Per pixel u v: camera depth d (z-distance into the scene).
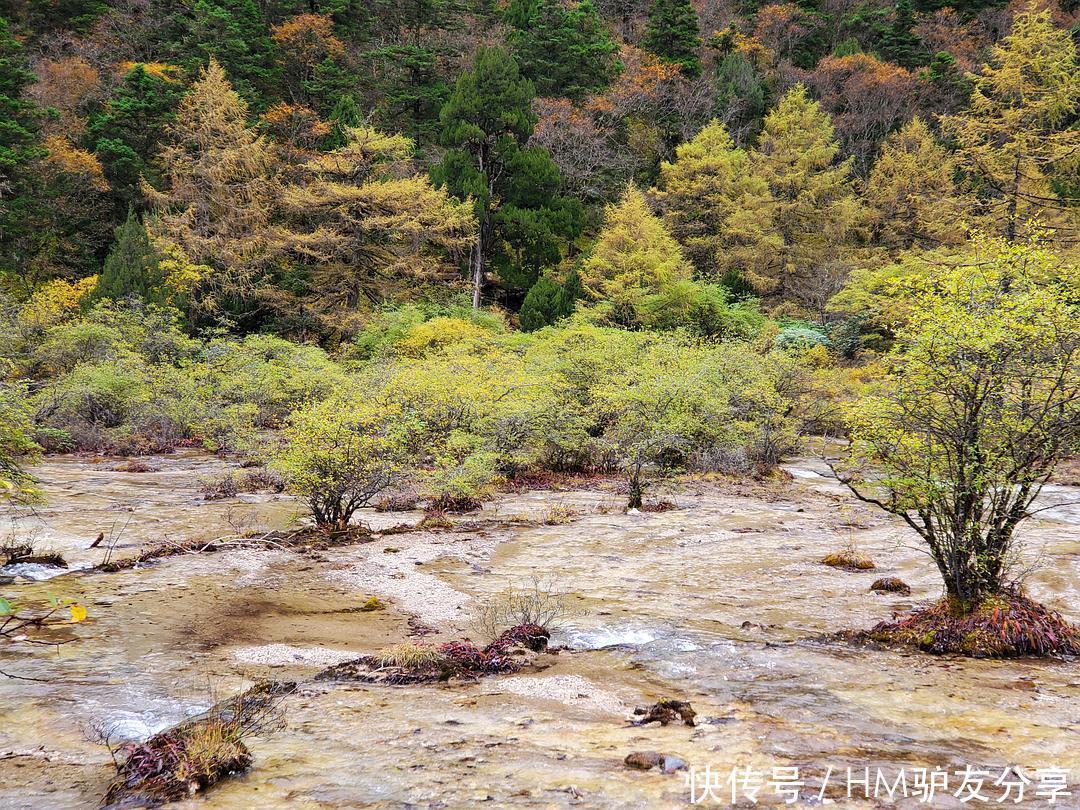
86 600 6.46
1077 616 6.16
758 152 45.53
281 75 44.66
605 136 46.38
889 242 40.88
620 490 14.33
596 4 59.50
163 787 3.08
